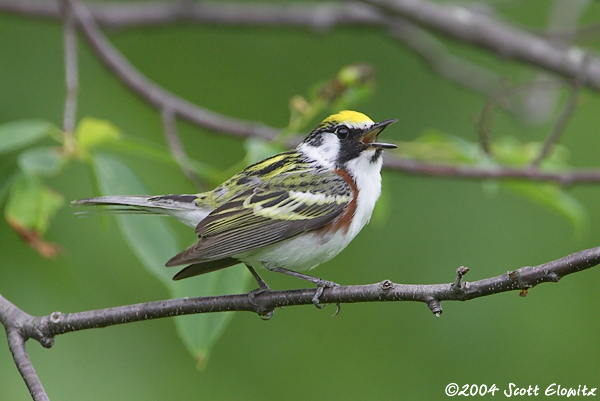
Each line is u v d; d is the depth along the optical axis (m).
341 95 9.99
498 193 13.33
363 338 12.77
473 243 13.00
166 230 8.05
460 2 13.71
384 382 12.35
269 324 12.87
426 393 12.21
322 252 8.59
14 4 12.77
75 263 11.20
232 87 14.30
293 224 8.36
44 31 13.41
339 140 9.05
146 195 8.12
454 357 12.46
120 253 11.54
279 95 14.24
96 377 11.17
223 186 8.68
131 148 8.52
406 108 14.02
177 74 14.41
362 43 14.59
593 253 5.93
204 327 7.26
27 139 8.01
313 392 12.26
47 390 10.73
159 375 11.59
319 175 8.78
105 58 11.96
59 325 7.19
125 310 7.24
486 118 10.14
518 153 10.81
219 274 7.64
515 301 12.60
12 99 12.61
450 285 6.44
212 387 11.97
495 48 12.55
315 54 14.53
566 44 12.62
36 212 8.28
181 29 14.67
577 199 13.59
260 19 13.57
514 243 12.93
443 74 13.19
